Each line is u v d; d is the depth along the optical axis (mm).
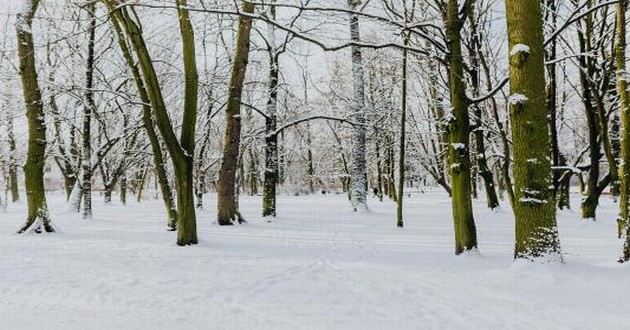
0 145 28094
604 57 16500
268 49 19109
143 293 6207
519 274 6773
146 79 10086
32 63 12656
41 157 12766
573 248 9789
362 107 21453
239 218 16156
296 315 5309
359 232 14055
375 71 23344
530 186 7062
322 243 11375
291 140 43750
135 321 5043
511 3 7184
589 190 17047
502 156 20391
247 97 21891
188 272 7578
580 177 28266
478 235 12820
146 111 13289
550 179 7113
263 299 5980
